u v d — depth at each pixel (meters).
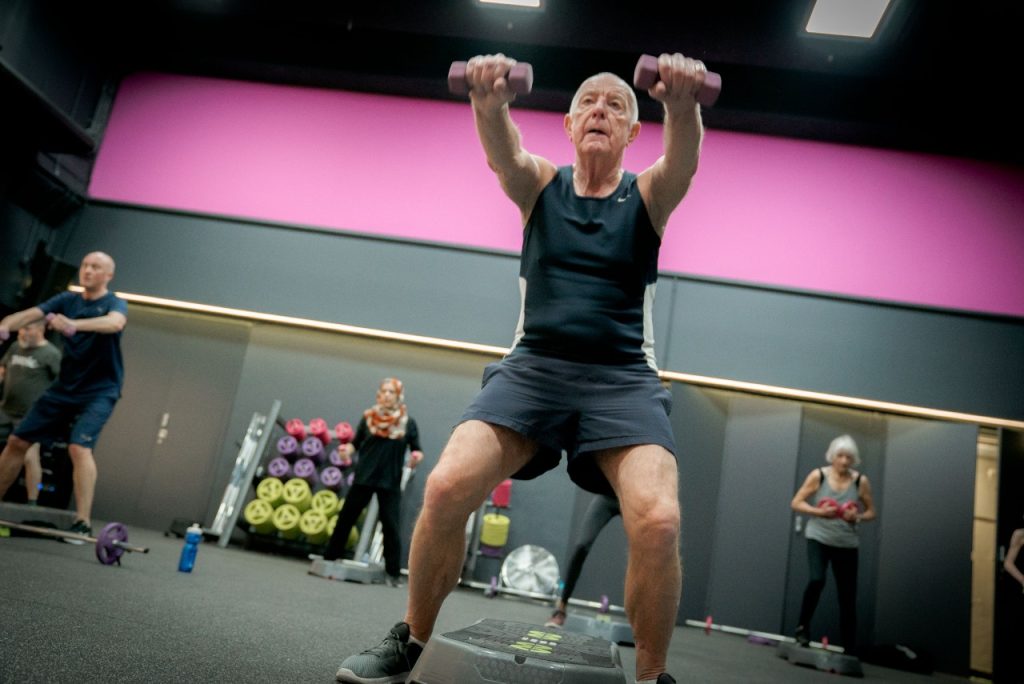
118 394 3.89
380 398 4.79
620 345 1.43
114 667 1.33
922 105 6.72
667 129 1.37
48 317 3.44
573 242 1.47
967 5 5.65
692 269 6.82
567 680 1.26
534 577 6.12
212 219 7.20
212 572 3.59
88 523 3.75
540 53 7.00
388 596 3.87
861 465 6.60
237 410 7.00
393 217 7.14
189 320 7.23
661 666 1.31
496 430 1.39
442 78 7.14
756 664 3.58
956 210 6.84
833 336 6.56
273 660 1.62
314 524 6.06
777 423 6.59
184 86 7.61
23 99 6.05
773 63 6.47
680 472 6.43
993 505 7.18
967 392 6.38
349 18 6.89
